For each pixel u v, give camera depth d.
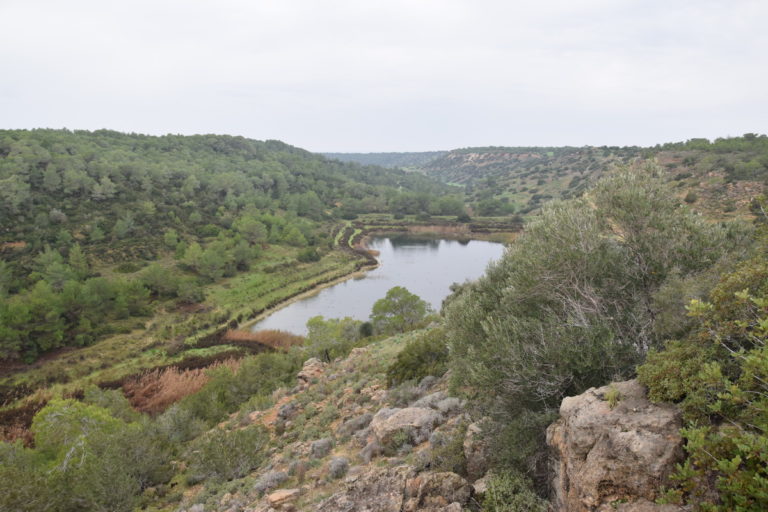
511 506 7.13
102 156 164.62
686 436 4.89
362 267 117.06
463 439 10.03
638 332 9.20
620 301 9.85
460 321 12.50
